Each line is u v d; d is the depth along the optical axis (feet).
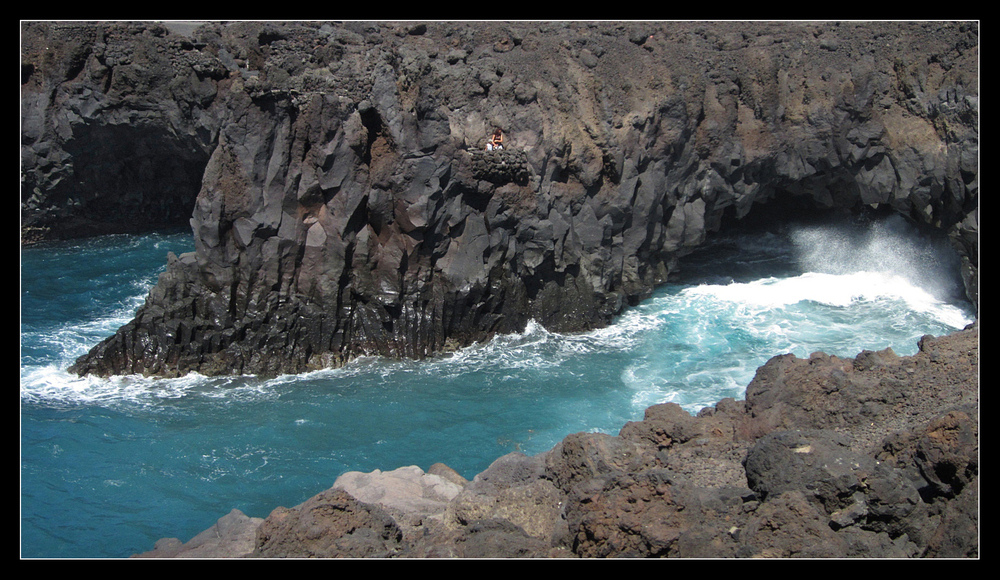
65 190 135.95
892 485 35.96
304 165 99.96
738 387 94.27
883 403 48.34
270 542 37.06
